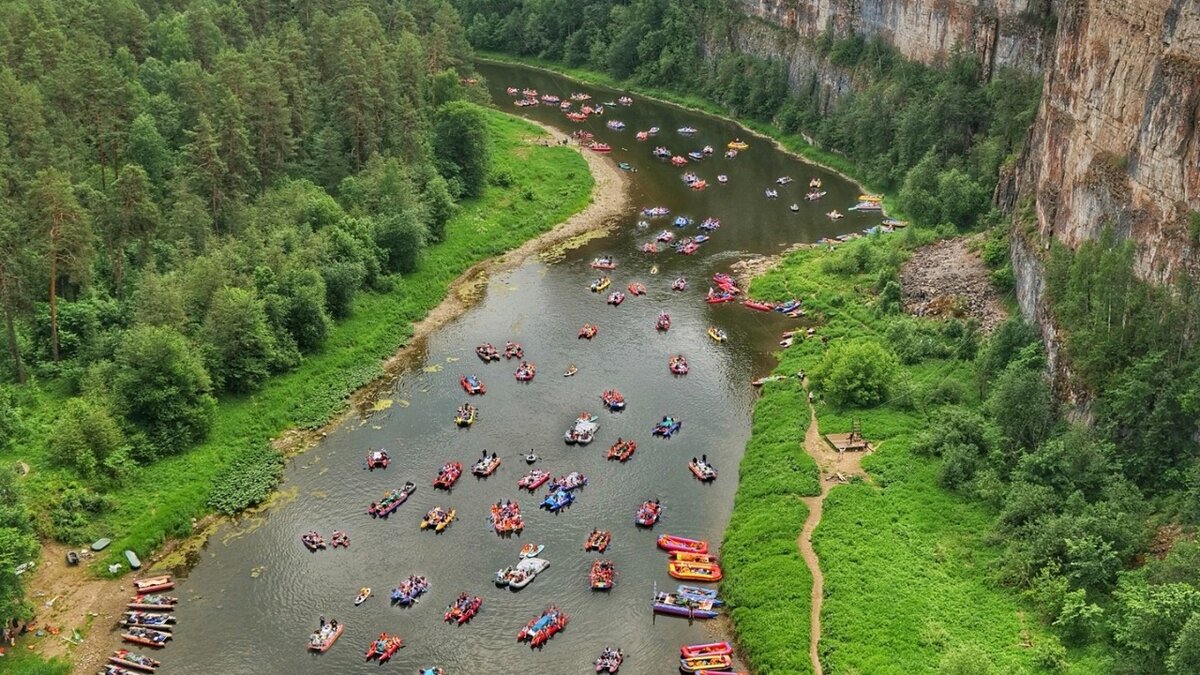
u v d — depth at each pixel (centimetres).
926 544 9000
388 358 12888
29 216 11025
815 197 18312
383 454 10844
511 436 11256
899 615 8119
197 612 8838
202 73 15388
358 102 15975
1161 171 9012
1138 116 9512
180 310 11281
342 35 17800
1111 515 8212
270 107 14888
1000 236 13738
